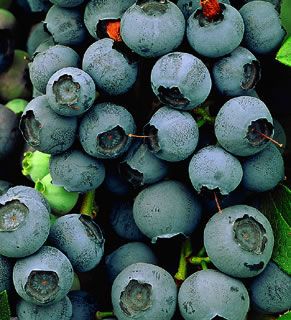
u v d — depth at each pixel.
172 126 0.25
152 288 0.25
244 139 0.25
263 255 0.25
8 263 0.25
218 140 0.25
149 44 0.25
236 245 0.25
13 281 0.25
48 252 0.25
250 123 0.25
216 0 0.25
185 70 0.25
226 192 0.25
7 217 0.25
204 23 0.25
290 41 0.25
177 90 0.25
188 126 0.25
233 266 0.25
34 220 0.25
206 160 0.25
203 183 0.25
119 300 0.25
